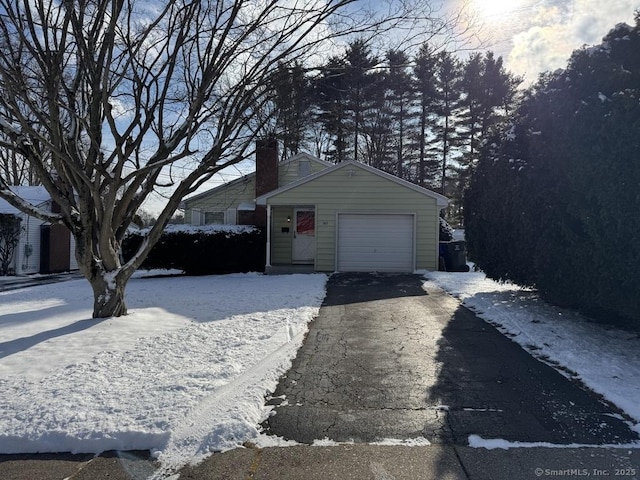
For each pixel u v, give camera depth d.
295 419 3.71
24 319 7.37
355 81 19.09
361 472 2.95
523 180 7.36
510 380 4.58
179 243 15.69
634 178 5.20
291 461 3.09
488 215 8.77
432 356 5.38
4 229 17.50
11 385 4.24
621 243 5.43
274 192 15.13
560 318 7.13
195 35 6.84
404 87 29.12
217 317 7.36
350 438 3.40
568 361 5.07
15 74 6.06
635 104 5.21
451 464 3.03
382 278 13.06
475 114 31.34
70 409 3.70
